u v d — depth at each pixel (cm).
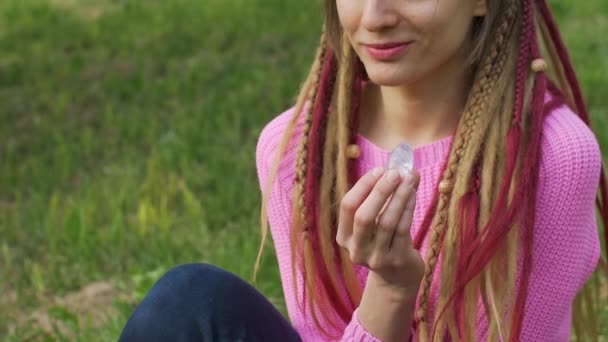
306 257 225
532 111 208
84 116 619
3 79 697
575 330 272
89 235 429
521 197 202
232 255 387
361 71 225
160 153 524
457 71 214
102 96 647
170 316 207
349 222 187
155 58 735
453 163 208
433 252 208
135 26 833
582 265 214
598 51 711
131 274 383
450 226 205
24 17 881
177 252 407
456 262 205
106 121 595
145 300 211
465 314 208
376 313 197
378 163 221
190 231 428
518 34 213
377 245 185
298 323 234
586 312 309
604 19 807
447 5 197
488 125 207
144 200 450
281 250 236
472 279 207
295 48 740
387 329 198
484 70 210
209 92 645
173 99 634
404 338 201
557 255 209
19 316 379
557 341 225
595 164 208
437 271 213
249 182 480
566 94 238
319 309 229
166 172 504
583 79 623
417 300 214
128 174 501
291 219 232
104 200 473
